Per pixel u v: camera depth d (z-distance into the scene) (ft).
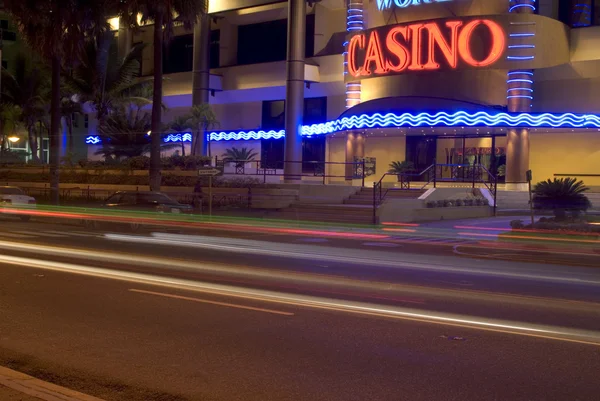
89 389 20.31
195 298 34.53
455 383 20.97
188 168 124.67
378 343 25.85
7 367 22.35
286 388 20.36
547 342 26.35
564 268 51.44
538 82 120.98
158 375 21.63
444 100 113.70
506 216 106.52
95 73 149.89
